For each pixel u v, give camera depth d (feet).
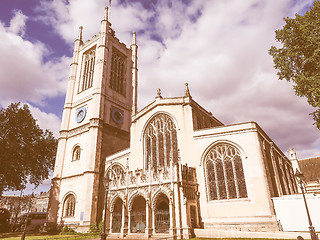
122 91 170.60
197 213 78.79
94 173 120.37
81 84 164.45
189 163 89.76
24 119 130.00
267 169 79.36
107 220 92.12
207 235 69.36
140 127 114.42
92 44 172.24
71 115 157.17
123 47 185.57
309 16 64.44
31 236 99.50
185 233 67.97
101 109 139.64
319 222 63.05
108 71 160.56
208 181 84.74
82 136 138.82
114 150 138.31
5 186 122.21
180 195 73.92
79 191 122.62
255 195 73.82
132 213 85.35
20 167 122.93
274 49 72.28
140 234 76.28
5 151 113.50
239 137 83.35
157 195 77.97
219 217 77.20
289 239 57.11
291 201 68.44
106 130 138.31
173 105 104.01
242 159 80.28
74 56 178.81
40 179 144.05
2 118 122.42
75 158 138.82
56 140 160.56
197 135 92.07
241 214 73.97
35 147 136.36
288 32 67.51
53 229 118.52
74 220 116.26
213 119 128.67
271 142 98.43
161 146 102.73
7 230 149.07
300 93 64.13
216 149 87.30
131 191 85.97
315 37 60.03
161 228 74.84
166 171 78.18
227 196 78.74
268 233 61.67
